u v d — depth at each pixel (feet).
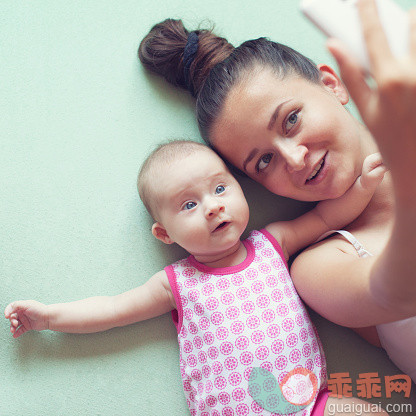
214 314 2.88
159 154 2.99
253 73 2.85
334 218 3.10
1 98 3.52
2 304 3.28
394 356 2.98
